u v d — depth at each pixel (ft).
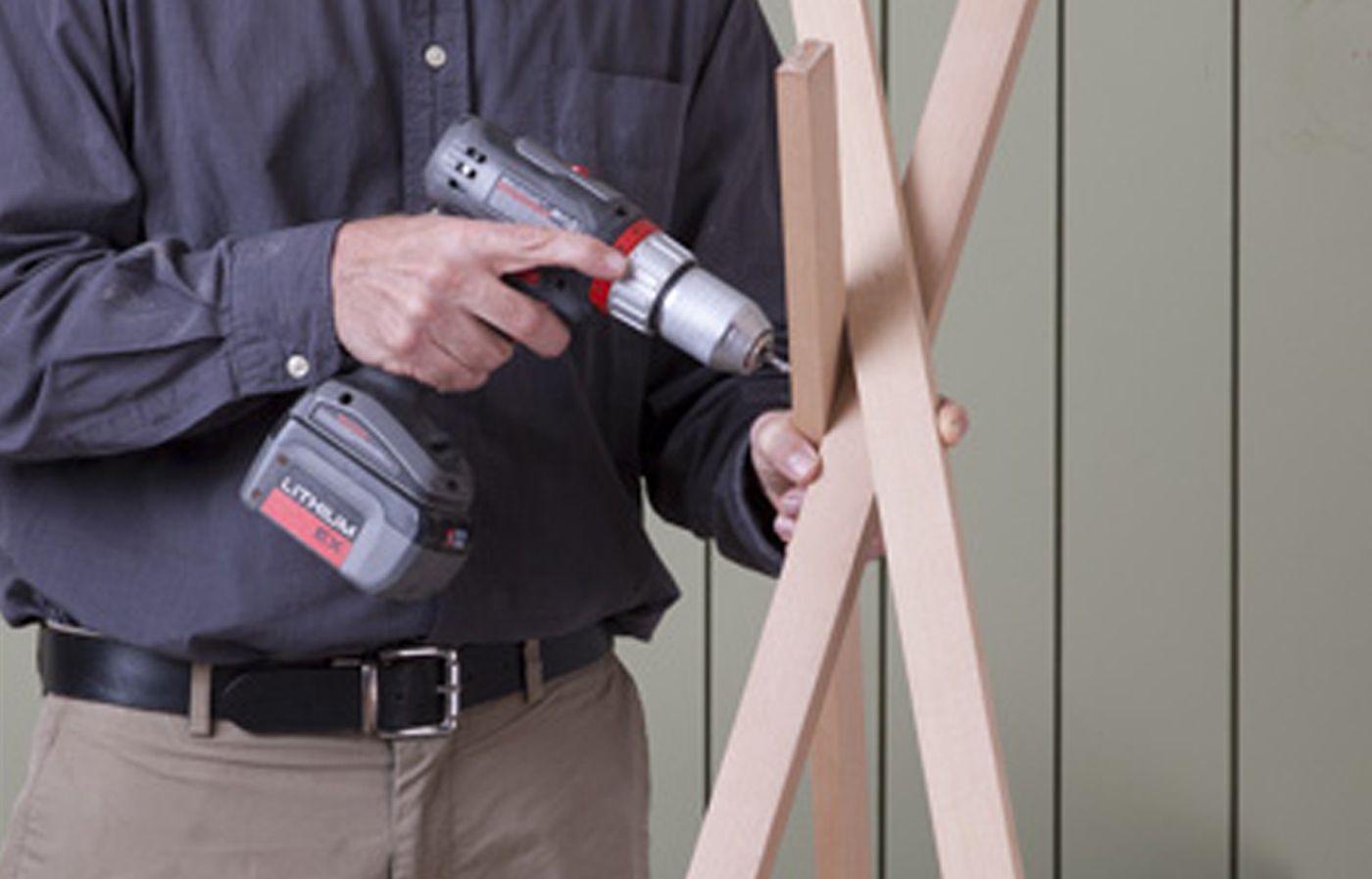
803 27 4.80
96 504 5.61
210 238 5.63
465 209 5.30
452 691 5.69
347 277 5.14
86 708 5.73
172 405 5.28
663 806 9.93
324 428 5.19
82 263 5.37
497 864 5.89
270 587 5.48
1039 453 9.72
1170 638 9.75
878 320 4.66
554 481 5.92
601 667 6.26
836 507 4.78
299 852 5.63
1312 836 9.77
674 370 6.42
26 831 5.80
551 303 5.05
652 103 6.13
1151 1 9.46
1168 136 9.51
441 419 5.74
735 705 9.86
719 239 6.51
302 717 5.61
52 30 5.43
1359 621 9.63
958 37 4.92
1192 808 9.84
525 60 5.93
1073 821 9.89
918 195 4.84
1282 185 9.47
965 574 4.55
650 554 6.26
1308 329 9.52
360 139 5.72
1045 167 9.58
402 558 5.14
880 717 9.82
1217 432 9.62
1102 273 9.60
